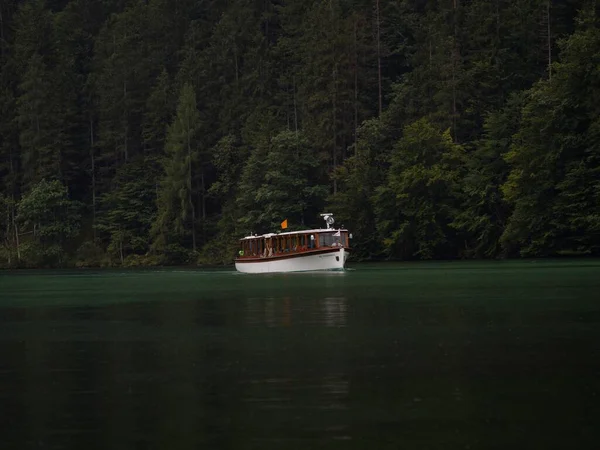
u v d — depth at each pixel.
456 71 125.56
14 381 22.77
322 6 156.25
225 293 56.84
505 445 15.87
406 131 119.25
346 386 21.11
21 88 169.38
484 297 46.38
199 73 168.50
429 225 116.62
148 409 19.16
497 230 111.94
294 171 131.88
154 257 148.62
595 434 16.48
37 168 166.75
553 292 49.34
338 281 67.88
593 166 99.62
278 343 29.02
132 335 32.62
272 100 161.00
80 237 159.88
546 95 102.06
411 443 16.05
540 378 21.70
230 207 145.25
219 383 21.88
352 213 126.19
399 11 155.75
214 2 194.00
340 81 141.88
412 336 30.03
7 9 194.75
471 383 21.19
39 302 52.47
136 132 175.12
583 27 117.31
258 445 16.11
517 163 107.00
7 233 159.38
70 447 16.28
